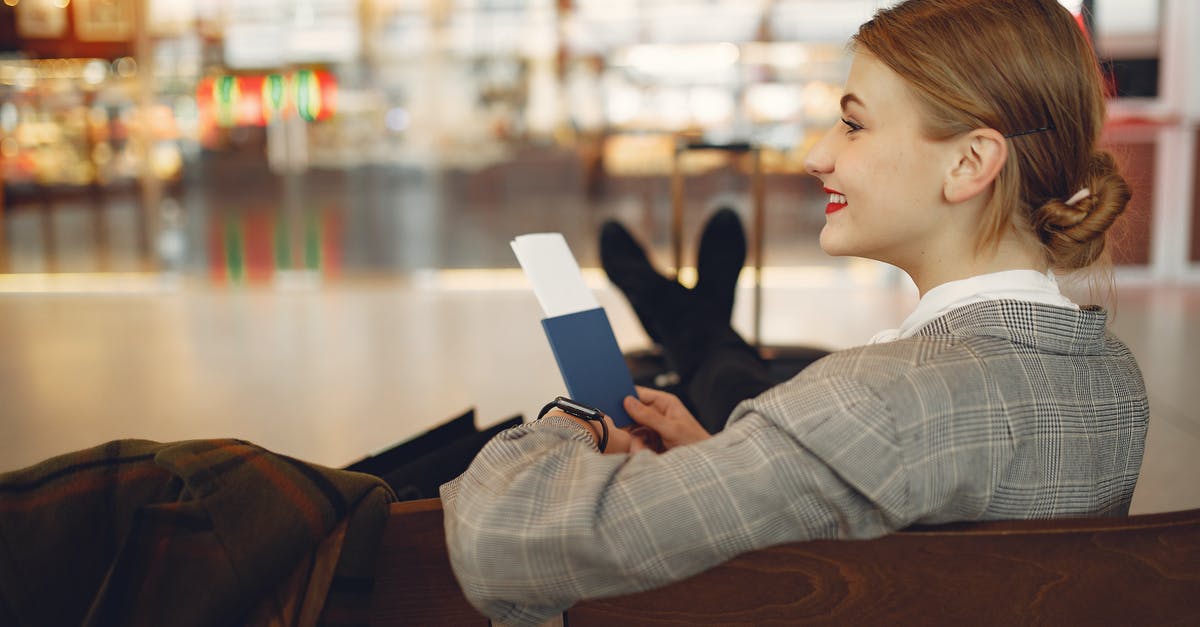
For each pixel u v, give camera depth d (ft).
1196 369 10.85
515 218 19.76
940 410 1.95
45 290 18.63
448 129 19.63
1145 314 14.32
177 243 19.63
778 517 1.91
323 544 2.10
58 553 2.21
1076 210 2.17
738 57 18.66
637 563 1.88
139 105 19.29
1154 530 1.92
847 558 1.96
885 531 1.94
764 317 14.79
